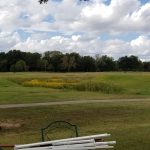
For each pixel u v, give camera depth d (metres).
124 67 145.50
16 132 17.16
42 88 52.97
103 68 141.50
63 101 31.72
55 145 7.79
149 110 25.39
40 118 21.50
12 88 49.94
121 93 45.78
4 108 25.91
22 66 138.00
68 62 137.50
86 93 42.69
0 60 142.62
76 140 7.83
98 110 25.09
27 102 30.52
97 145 7.79
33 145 7.81
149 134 14.15
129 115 22.81
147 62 147.50
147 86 59.16
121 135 13.95
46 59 141.75
